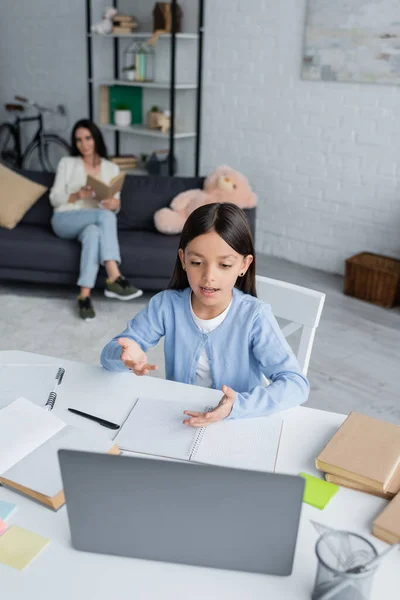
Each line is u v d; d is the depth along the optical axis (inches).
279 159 169.3
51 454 41.8
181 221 145.0
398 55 137.5
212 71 178.4
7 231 144.6
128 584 32.9
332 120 154.8
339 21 145.0
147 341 57.9
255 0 161.5
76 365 56.0
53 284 150.6
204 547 33.5
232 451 43.6
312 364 112.1
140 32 200.1
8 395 50.7
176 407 49.2
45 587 32.6
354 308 140.8
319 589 31.2
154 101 206.1
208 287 49.4
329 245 165.2
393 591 32.3
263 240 181.3
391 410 97.5
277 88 163.9
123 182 152.1
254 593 32.5
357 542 31.0
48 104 240.1
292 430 46.7
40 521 37.2
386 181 148.6
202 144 188.5
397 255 151.2
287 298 62.6
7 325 125.3
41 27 229.6
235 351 55.4
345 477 40.4
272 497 31.2
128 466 31.9
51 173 158.1
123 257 136.6
